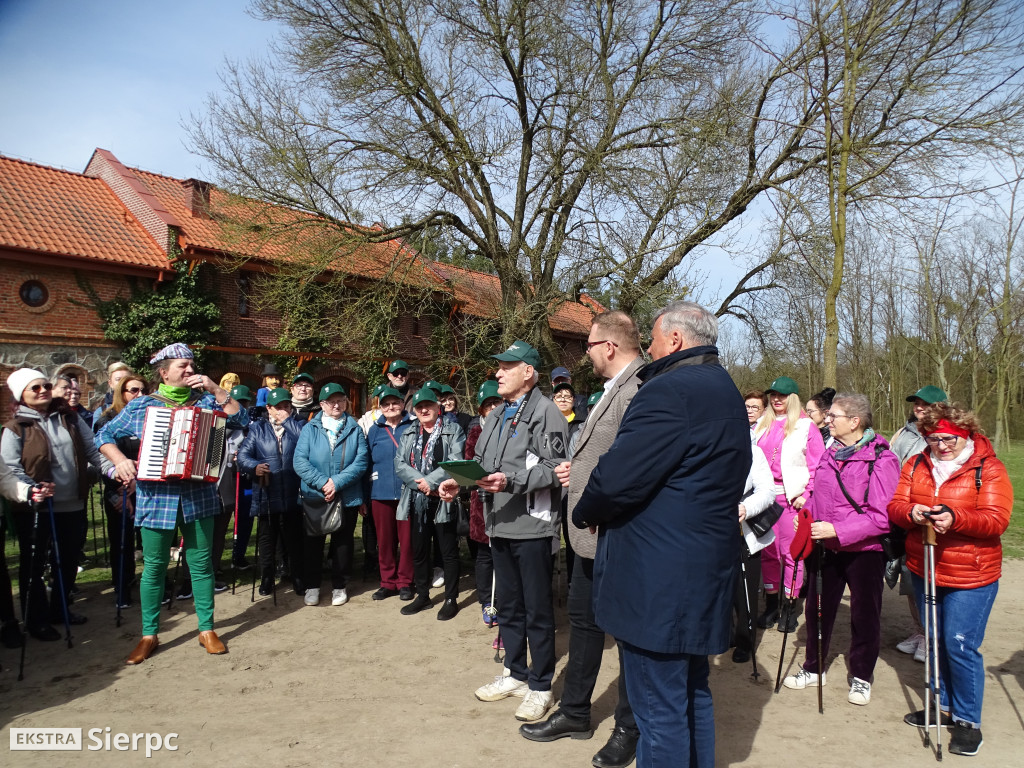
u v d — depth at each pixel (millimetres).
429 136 15031
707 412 2570
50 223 16734
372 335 16625
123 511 5383
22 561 5105
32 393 4930
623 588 2658
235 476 6430
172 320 17594
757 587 4574
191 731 3623
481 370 18297
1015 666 4629
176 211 19203
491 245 16641
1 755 3354
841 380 23266
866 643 3982
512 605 4020
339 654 4773
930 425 3564
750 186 14945
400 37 15125
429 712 3867
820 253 13000
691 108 14750
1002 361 18828
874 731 3660
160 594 4742
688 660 2670
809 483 5258
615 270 14617
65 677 4336
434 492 5414
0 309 15344
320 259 15211
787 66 7578
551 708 3902
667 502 2594
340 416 6008
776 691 4195
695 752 2832
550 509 3836
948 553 3480
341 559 5938
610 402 3439
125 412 4766
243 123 14625
